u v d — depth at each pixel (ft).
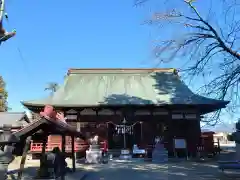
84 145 74.90
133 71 103.09
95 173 45.85
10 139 27.78
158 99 83.82
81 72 103.09
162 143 70.44
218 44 38.32
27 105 80.89
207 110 84.33
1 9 35.06
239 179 37.58
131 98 84.89
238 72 37.11
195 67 40.24
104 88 93.56
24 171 48.39
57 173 36.91
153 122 82.89
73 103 81.30
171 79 98.58
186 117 81.61
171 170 47.85
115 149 85.35
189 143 77.36
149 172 46.01
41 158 36.91
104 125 83.41
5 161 26.68
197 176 40.55
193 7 39.45
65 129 35.91
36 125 33.14
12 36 36.32
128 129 82.43
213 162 58.08
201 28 39.22
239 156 45.16
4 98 167.12
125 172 46.57
